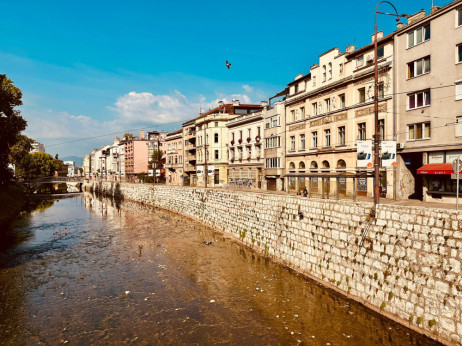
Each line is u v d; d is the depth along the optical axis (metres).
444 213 13.53
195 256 27.62
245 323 16.02
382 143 19.14
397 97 29.20
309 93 40.78
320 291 19.30
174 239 34.44
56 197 97.06
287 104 46.25
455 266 12.89
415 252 14.57
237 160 60.12
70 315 17.22
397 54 29.27
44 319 16.81
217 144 66.75
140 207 65.94
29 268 25.31
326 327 15.26
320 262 20.80
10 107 41.53
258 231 29.08
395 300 15.26
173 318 16.70
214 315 16.94
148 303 18.56
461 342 12.38
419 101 27.47
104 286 21.27
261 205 28.61
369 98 31.95
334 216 19.77
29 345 14.45
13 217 52.06
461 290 12.54
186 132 80.56
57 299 19.28
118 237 36.47
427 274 13.94
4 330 15.76
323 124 38.62
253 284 20.95
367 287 16.98
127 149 128.00
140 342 14.53
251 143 55.09
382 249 16.30
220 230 37.88
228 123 62.62
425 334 13.70
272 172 48.09
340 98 36.44
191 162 79.19
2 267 25.61
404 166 29.31
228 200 36.12
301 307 17.41
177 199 55.00
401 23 29.84
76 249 31.20
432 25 26.08
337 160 36.62
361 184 33.09
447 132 25.00
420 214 14.53
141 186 75.56
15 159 68.38
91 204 73.38
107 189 104.00
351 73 34.59
